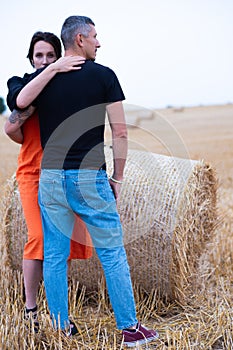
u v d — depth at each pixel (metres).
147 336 4.79
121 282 4.63
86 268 5.77
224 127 30.83
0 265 6.06
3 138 26.48
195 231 6.05
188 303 5.88
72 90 4.43
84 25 4.57
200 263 6.44
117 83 4.56
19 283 5.79
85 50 4.61
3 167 14.83
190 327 5.11
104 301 5.70
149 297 5.78
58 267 4.67
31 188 4.93
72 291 5.82
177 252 5.55
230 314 5.25
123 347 4.66
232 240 7.24
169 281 5.64
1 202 6.03
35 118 4.87
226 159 17.06
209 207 6.43
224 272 6.69
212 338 4.85
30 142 4.94
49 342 4.69
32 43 5.27
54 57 5.25
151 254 5.57
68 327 4.84
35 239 4.84
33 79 4.50
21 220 5.68
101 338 5.02
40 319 5.15
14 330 4.60
